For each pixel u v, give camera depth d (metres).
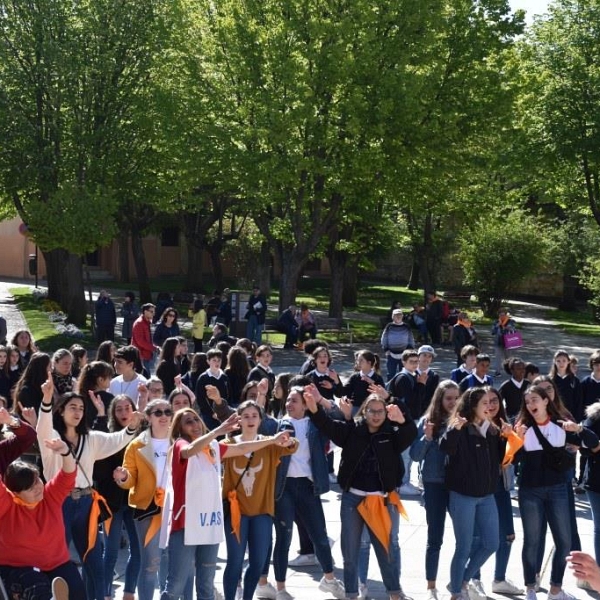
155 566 7.65
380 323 37.78
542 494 8.52
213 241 51.03
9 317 38.22
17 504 6.46
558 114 33.78
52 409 7.95
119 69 31.42
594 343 36.00
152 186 33.00
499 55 30.47
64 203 29.72
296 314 30.34
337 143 28.09
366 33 27.39
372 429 8.08
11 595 6.34
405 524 11.24
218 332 19.64
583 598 8.74
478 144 30.77
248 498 7.90
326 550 8.68
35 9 31.05
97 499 7.63
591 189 35.06
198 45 30.48
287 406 8.77
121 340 31.91
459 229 47.12
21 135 31.56
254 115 28.38
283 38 27.72
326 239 35.28
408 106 27.09
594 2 34.62
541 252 46.69
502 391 12.50
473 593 8.56
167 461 7.44
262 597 8.64
